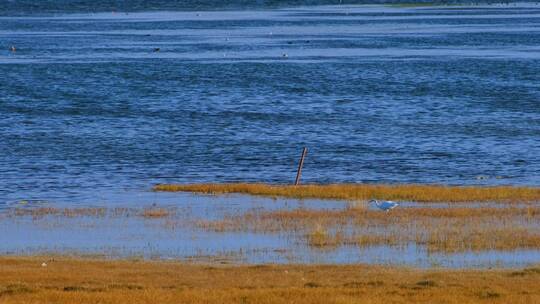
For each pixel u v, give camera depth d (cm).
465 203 7806
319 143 12444
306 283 4734
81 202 8394
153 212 7519
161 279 4897
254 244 6169
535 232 6425
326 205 7750
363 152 11719
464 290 4509
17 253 5950
